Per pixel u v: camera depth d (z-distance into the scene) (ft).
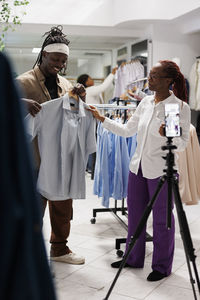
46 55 9.22
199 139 22.45
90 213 15.58
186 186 13.92
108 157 12.63
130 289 8.86
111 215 15.28
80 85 9.60
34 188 1.83
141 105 9.58
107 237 12.60
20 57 29.60
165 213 9.18
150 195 9.23
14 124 1.80
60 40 9.21
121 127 9.84
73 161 9.65
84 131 9.77
